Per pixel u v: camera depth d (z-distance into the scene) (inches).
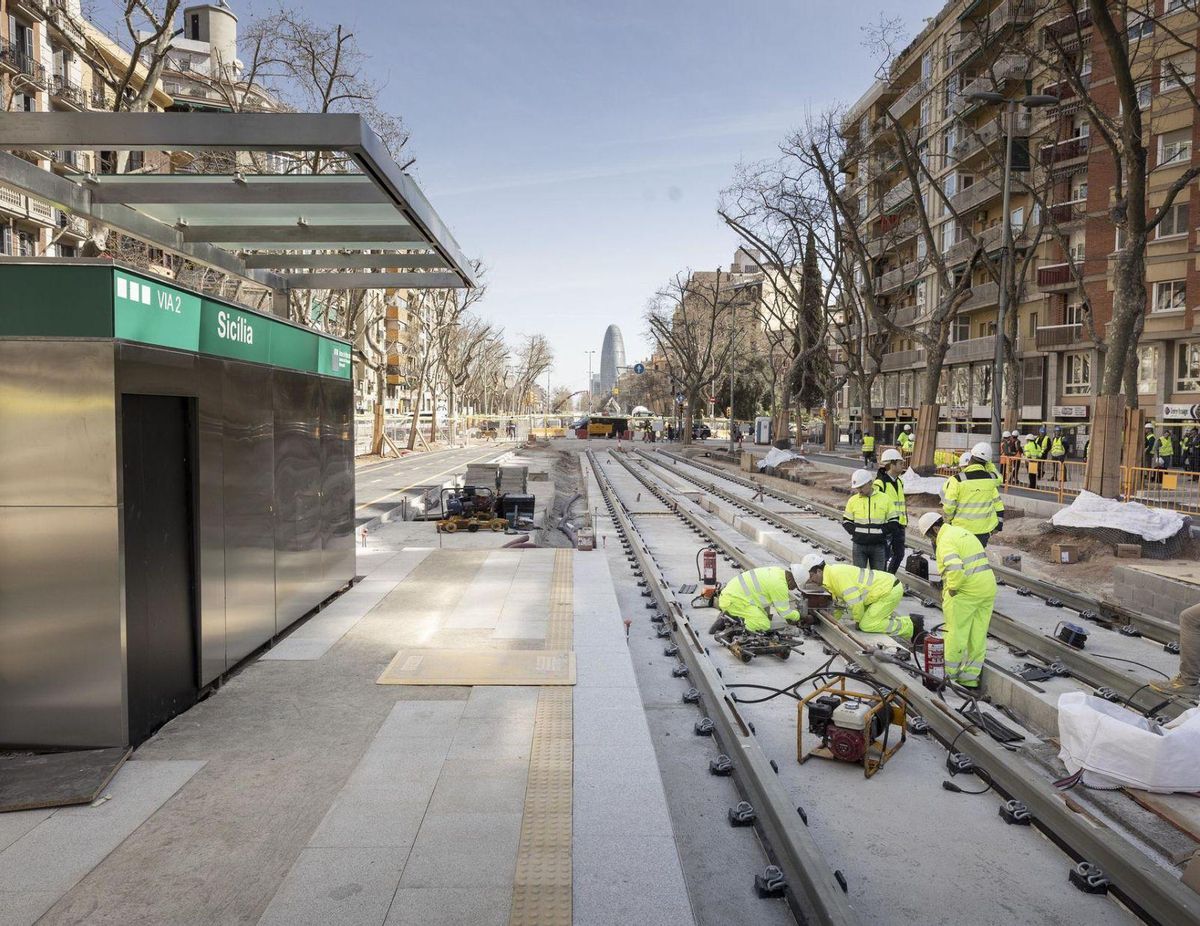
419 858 155.6
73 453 199.0
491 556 494.0
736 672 315.0
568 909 140.4
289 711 232.8
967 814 204.4
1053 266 1510.8
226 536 260.4
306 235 331.0
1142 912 160.2
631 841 163.2
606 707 235.8
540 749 206.5
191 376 236.1
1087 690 294.8
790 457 1449.3
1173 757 199.2
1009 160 850.8
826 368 2279.8
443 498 834.2
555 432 3811.5
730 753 234.1
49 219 1488.7
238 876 149.3
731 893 165.9
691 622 387.5
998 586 481.7
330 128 216.5
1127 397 910.4
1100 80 1290.6
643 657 332.8
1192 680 272.7
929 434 992.2
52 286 197.2
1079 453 1451.8
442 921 136.4
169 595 226.7
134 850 158.2
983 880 175.0
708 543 657.0
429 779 189.2
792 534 673.6
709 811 201.2
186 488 238.1
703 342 3093.0
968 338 1972.2
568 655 283.4
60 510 199.6
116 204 280.7
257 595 285.1
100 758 196.4
